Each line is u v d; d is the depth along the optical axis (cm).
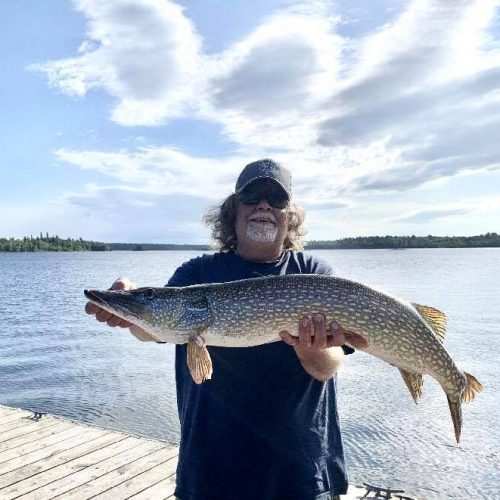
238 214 160
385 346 149
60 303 1505
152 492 256
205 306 150
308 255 165
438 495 326
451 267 3353
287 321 143
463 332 853
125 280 170
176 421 471
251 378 136
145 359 735
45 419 367
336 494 136
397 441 415
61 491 257
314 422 134
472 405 495
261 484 127
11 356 761
